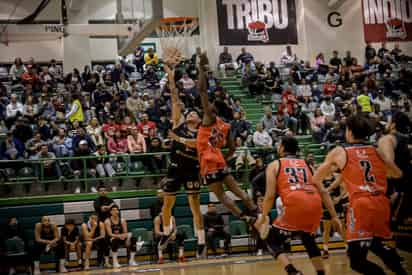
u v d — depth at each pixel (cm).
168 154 1564
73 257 1388
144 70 2250
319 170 610
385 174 600
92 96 1944
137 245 1328
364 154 596
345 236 652
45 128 1644
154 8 1330
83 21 2308
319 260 619
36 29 1712
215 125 633
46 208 1461
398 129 728
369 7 2673
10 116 1739
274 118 1898
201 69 638
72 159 1520
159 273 1127
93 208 1491
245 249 1485
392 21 2689
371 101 2145
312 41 2614
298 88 2155
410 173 729
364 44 2662
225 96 1880
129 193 1526
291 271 608
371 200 580
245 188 1584
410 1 2681
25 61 2442
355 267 585
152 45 2555
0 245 1325
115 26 1656
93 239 1351
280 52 2609
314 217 616
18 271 1352
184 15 2598
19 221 1431
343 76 2278
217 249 1471
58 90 2033
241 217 631
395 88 2312
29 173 1516
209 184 629
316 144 1770
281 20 2623
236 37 2569
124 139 1620
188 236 1459
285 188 618
